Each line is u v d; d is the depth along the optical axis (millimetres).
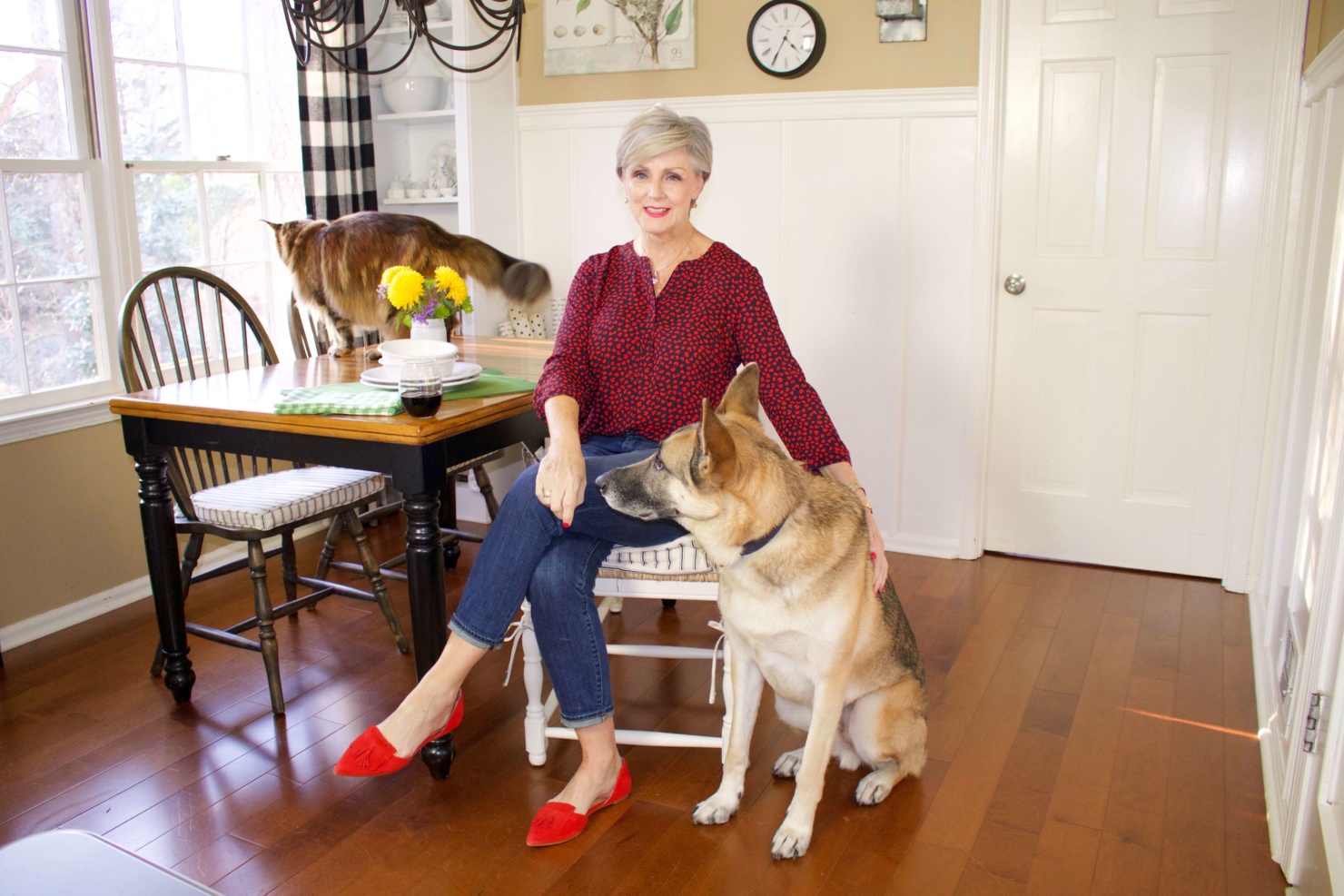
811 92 3369
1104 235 3193
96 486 3006
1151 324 3191
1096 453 3340
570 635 1935
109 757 2240
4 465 2754
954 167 3256
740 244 3561
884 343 3449
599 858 1898
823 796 2096
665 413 2043
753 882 1828
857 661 1915
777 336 2039
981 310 3301
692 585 2064
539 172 3859
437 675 1924
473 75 3574
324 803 2072
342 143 3578
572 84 3746
